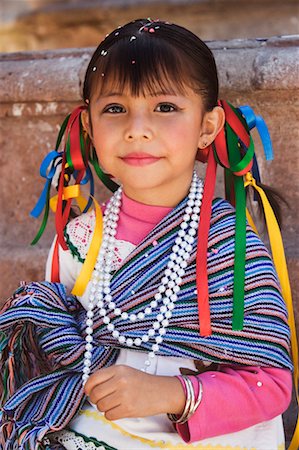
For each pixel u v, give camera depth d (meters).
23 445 1.67
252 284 1.72
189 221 1.78
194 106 1.74
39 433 1.67
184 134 1.71
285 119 2.20
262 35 6.31
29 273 2.39
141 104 1.70
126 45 1.72
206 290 1.70
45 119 2.41
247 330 1.70
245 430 1.71
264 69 2.16
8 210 2.48
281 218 2.09
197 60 1.74
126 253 1.79
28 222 2.47
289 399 1.71
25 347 1.80
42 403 1.72
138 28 1.75
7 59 2.47
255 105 2.21
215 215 1.78
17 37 6.78
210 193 1.79
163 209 1.79
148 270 1.74
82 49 2.44
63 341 1.74
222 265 1.72
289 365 1.71
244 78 2.18
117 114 1.73
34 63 2.40
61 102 2.36
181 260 1.73
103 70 1.73
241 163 1.83
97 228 1.83
